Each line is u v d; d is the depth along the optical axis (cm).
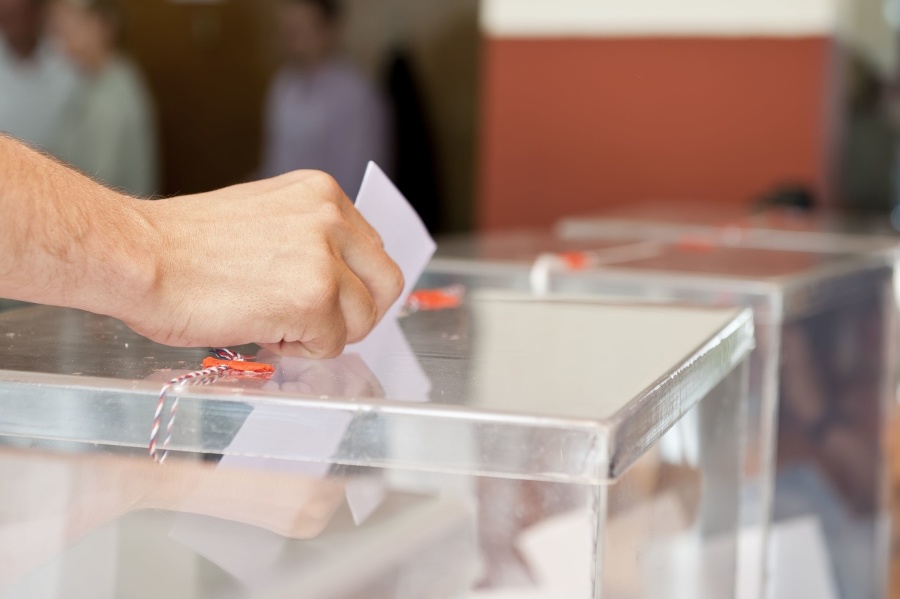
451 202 531
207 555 71
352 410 69
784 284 107
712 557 85
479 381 74
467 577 69
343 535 70
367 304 80
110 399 71
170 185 553
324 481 70
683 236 171
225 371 75
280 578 70
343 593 69
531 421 68
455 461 69
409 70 514
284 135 468
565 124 381
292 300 77
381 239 86
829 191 366
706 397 83
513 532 68
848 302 122
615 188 379
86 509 72
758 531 105
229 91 544
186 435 71
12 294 74
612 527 69
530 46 380
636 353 80
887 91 366
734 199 367
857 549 127
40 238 72
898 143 366
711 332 86
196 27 538
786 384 108
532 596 68
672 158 371
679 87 367
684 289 111
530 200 388
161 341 76
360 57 514
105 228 74
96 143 428
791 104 357
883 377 134
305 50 480
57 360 77
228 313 76
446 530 69
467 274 121
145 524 71
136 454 71
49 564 72
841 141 371
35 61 416
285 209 80
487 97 388
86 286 74
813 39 353
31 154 76
